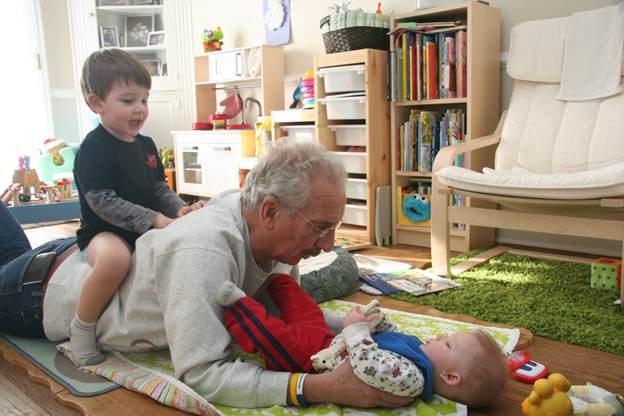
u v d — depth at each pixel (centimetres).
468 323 161
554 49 240
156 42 463
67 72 474
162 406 110
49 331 137
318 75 296
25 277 140
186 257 103
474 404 107
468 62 254
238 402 102
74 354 128
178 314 102
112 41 466
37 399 120
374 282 205
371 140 283
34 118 459
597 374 129
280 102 380
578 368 132
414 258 258
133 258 123
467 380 104
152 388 112
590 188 170
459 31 259
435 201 219
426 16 283
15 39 447
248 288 119
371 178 285
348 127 292
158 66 469
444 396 107
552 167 233
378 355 100
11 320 144
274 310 131
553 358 138
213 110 434
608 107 225
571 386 112
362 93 280
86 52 465
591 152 224
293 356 106
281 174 103
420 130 278
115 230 142
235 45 421
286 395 101
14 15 445
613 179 165
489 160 276
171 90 463
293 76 382
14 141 452
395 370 98
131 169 152
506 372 107
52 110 469
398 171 288
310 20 363
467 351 106
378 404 103
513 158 242
